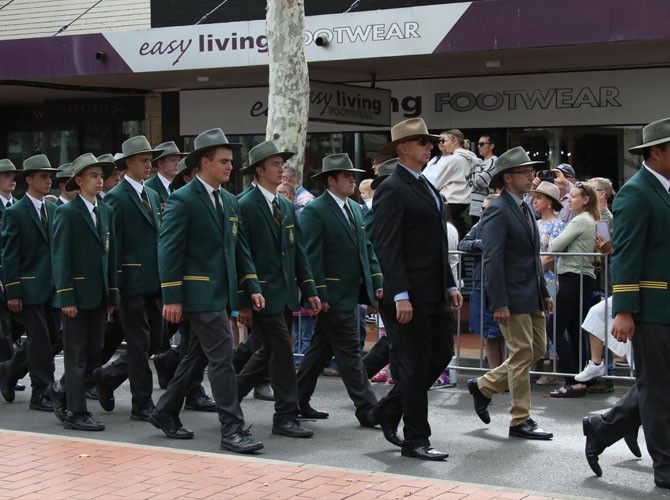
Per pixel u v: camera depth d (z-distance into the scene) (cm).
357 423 1059
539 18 1473
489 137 1577
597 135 1731
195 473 814
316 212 1046
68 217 1012
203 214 930
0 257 1203
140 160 1079
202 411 1123
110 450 893
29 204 1140
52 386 1066
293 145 1477
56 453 882
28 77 1809
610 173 1725
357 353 1043
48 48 1791
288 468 829
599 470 834
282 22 1464
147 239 1075
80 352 1032
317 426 1046
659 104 1681
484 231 976
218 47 1680
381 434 1005
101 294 1027
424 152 873
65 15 2077
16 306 1128
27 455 876
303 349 1349
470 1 1684
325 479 794
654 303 778
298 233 1026
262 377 1058
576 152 1745
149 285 1070
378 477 800
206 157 942
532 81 1756
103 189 1205
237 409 930
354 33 1583
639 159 1703
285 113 1472
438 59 1627
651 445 795
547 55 1591
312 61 1620
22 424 1060
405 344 881
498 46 1499
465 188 1531
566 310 1210
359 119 1666
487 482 823
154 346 1183
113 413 1114
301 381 1075
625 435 848
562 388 1198
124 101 2098
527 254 977
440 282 872
